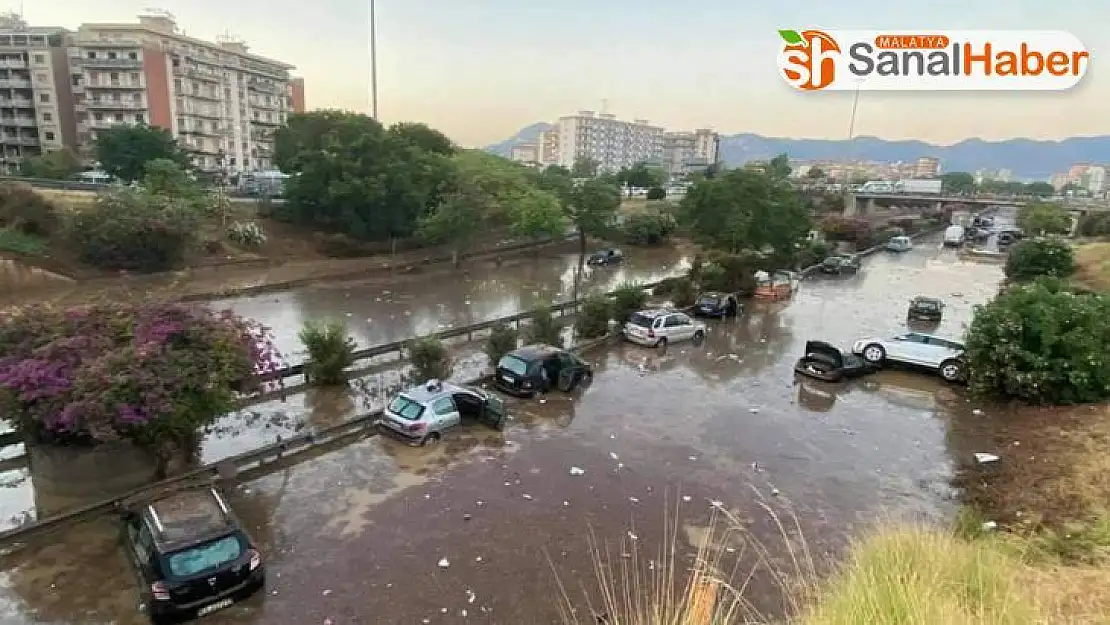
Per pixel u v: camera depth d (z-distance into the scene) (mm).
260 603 9594
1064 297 20578
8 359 11977
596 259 51500
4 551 10648
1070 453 15586
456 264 46594
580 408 18984
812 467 15625
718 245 44656
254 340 14641
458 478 14070
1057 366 19203
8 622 9008
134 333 12898
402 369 22031
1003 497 13711
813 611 4785
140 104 75750
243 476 13750
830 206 91438
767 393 21344
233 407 13641
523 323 29719
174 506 9969
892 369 24734
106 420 11242
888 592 4383
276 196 51094
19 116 77062
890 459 16281
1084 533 10375
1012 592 4695
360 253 47469
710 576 4578
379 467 14477
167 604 8812
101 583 9930
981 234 81938
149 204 36812
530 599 9953
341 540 11453
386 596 9906
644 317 26750
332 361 19703
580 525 12297
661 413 18891
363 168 45625
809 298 39656
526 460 15172
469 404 17453
